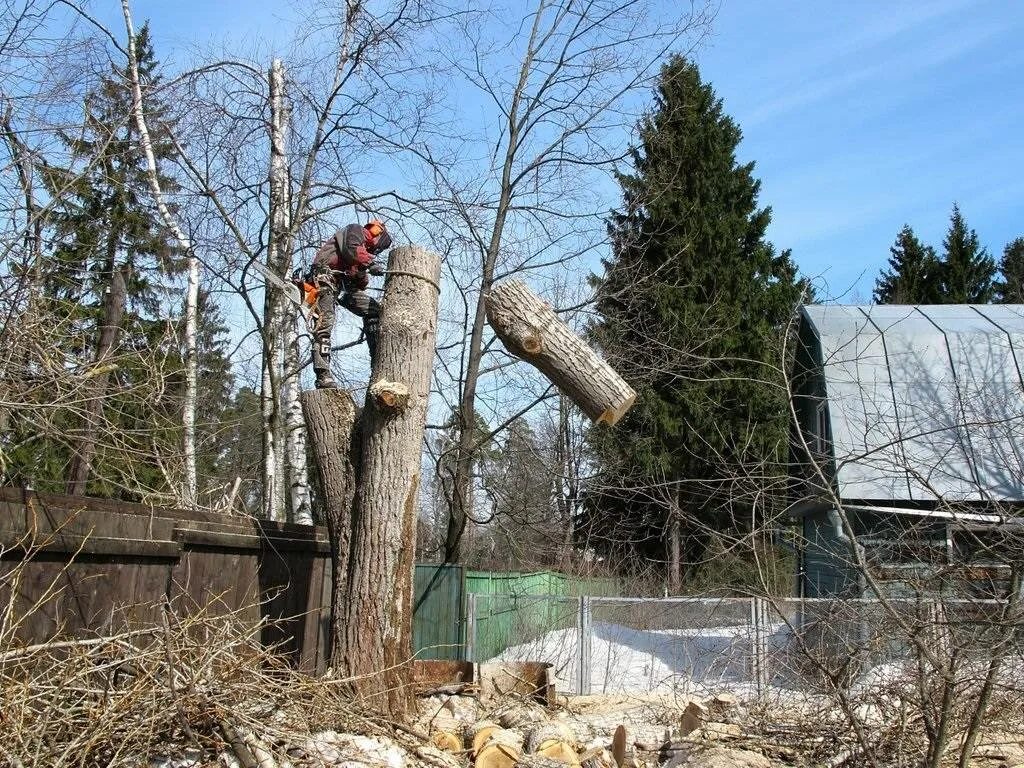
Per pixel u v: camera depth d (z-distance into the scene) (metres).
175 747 5.02
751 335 24.08
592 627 13.02
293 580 8.77
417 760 6.06
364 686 7.01
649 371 14.75
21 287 6.84
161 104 13.31
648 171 15.84
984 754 7.09
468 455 13.79
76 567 5.58
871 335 13.86
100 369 6.93
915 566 7.43
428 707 8.75
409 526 7.41
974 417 12.21
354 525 7.43
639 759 7.96
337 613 7.34
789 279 28.45
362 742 5.89
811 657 7.03
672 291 18.69
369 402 7.46
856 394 13.13
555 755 7.08
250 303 13.60
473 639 13.18
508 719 8.20
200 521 7.12
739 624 9.71
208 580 7.16
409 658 7.27
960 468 12.05
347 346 13.30
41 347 6.69
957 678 6.38
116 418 7.99
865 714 7.38
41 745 4.46
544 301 6.90
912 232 42.69
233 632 6.10
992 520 7.60
